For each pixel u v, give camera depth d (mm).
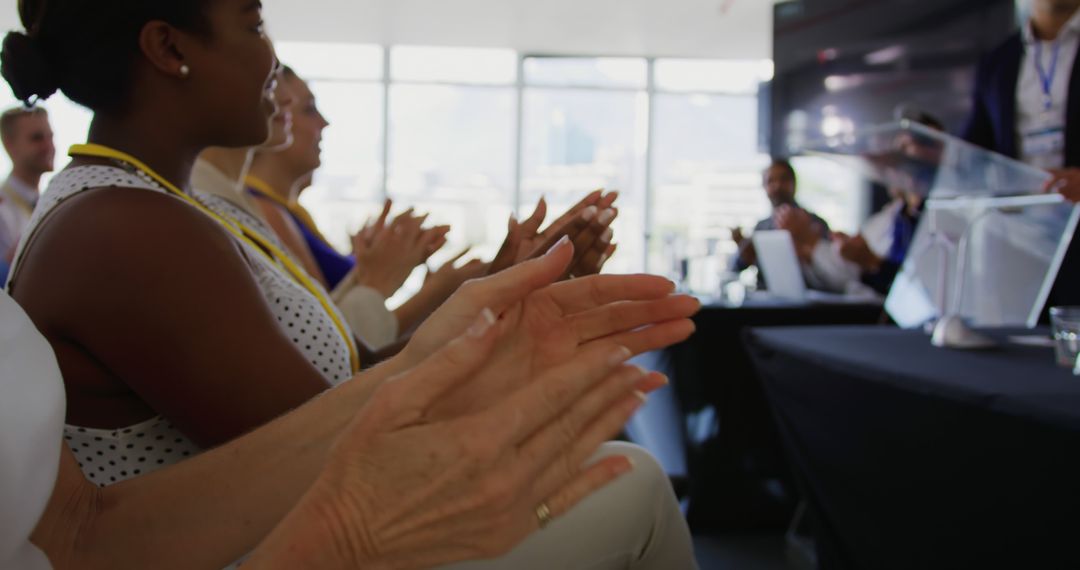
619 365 376
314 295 986
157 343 673
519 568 675
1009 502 1076
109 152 792
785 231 3004
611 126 8516
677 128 8547
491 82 8367
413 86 8289
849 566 1653
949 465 1203
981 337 1610
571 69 8438
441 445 358
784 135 3918
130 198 701
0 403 427
